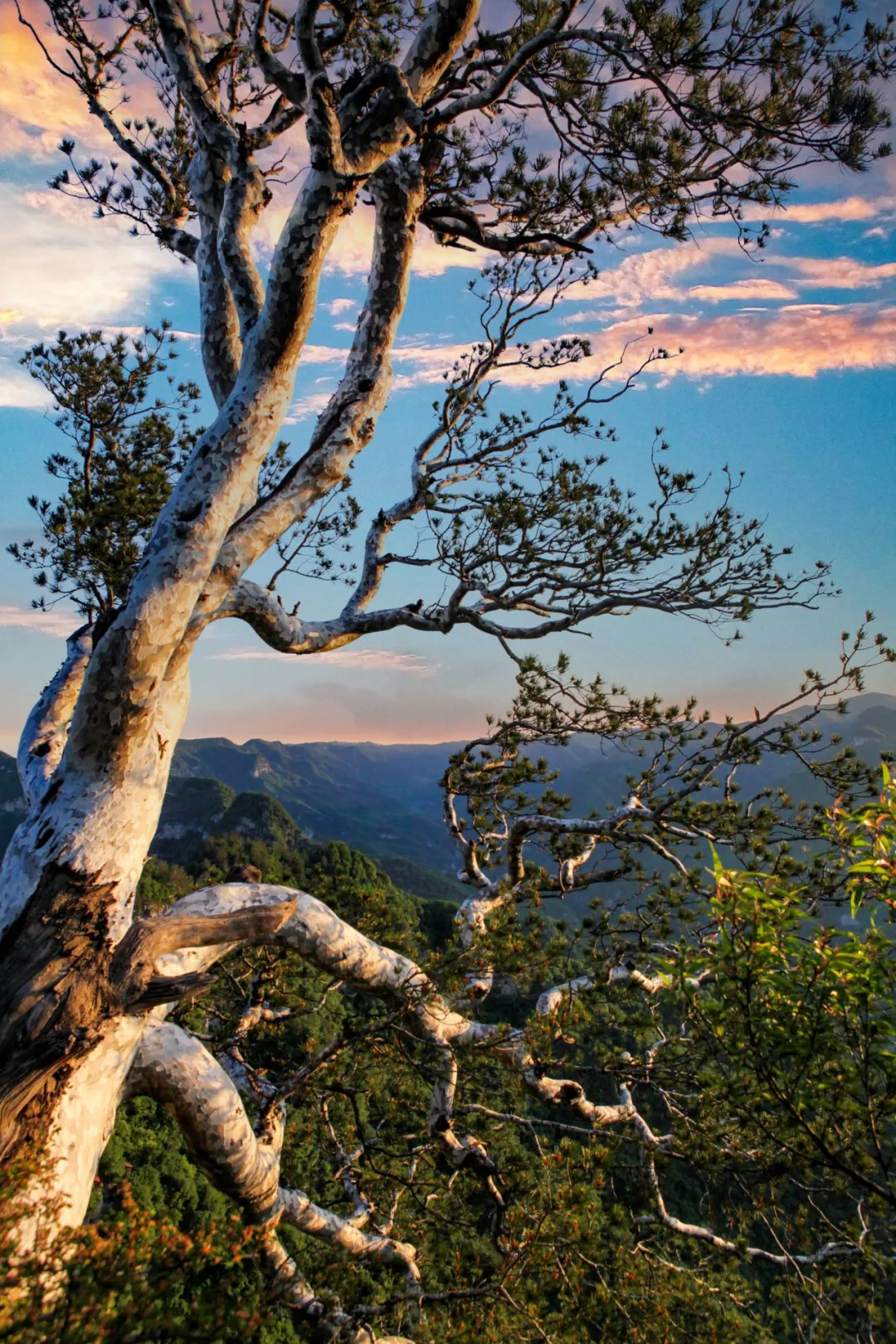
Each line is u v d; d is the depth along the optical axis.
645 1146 6.20
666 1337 5.19
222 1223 2.71
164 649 4.71
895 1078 3.85
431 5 5.87
